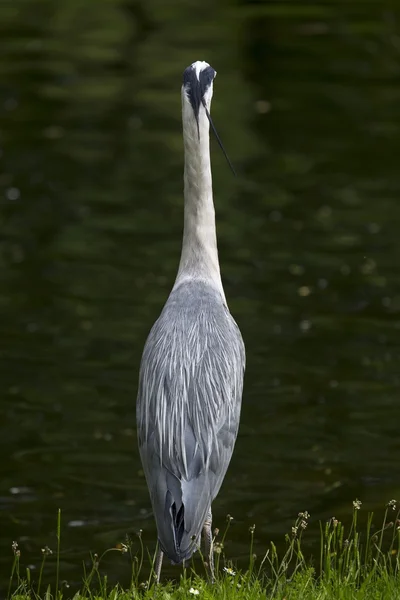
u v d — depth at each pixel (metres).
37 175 22.58
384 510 11.36
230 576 7.68
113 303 16.75
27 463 12.55
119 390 14.27
